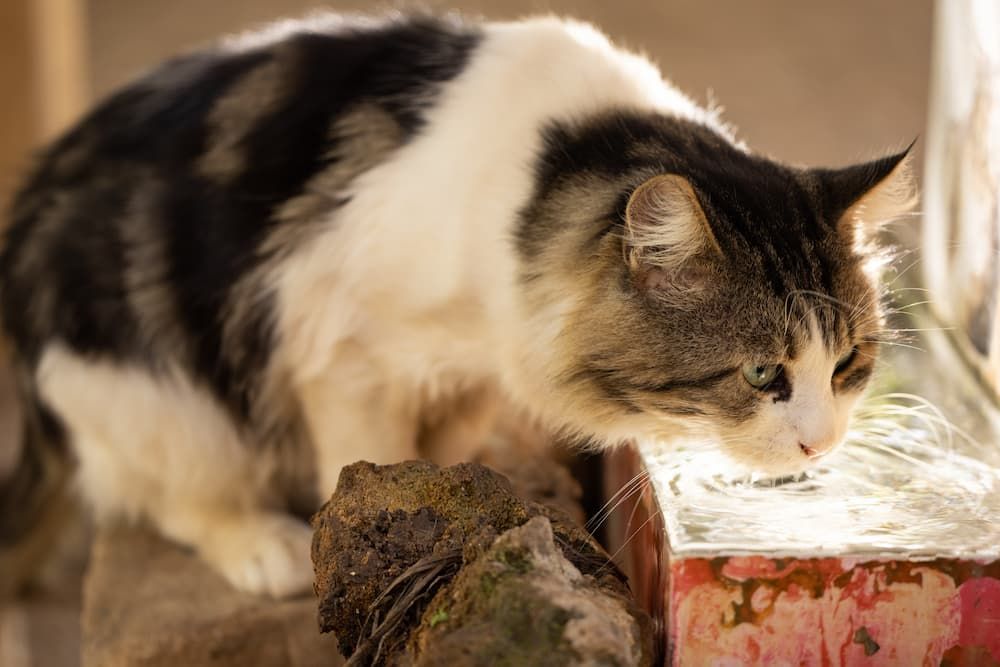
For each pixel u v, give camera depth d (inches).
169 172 67.8
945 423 62.7
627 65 65.4
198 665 66.2
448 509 58.8
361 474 59.4
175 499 70.4
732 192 61.2
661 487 60.1
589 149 62.5
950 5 70.9
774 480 60.7
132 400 68.8
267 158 66.2
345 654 58.7
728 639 57.3
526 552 56.7
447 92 64.5
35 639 86.0
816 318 60.4
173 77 69.7
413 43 66.4
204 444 69.2
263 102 67.0
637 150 62.4
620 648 55.3
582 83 64.1
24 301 70.3
